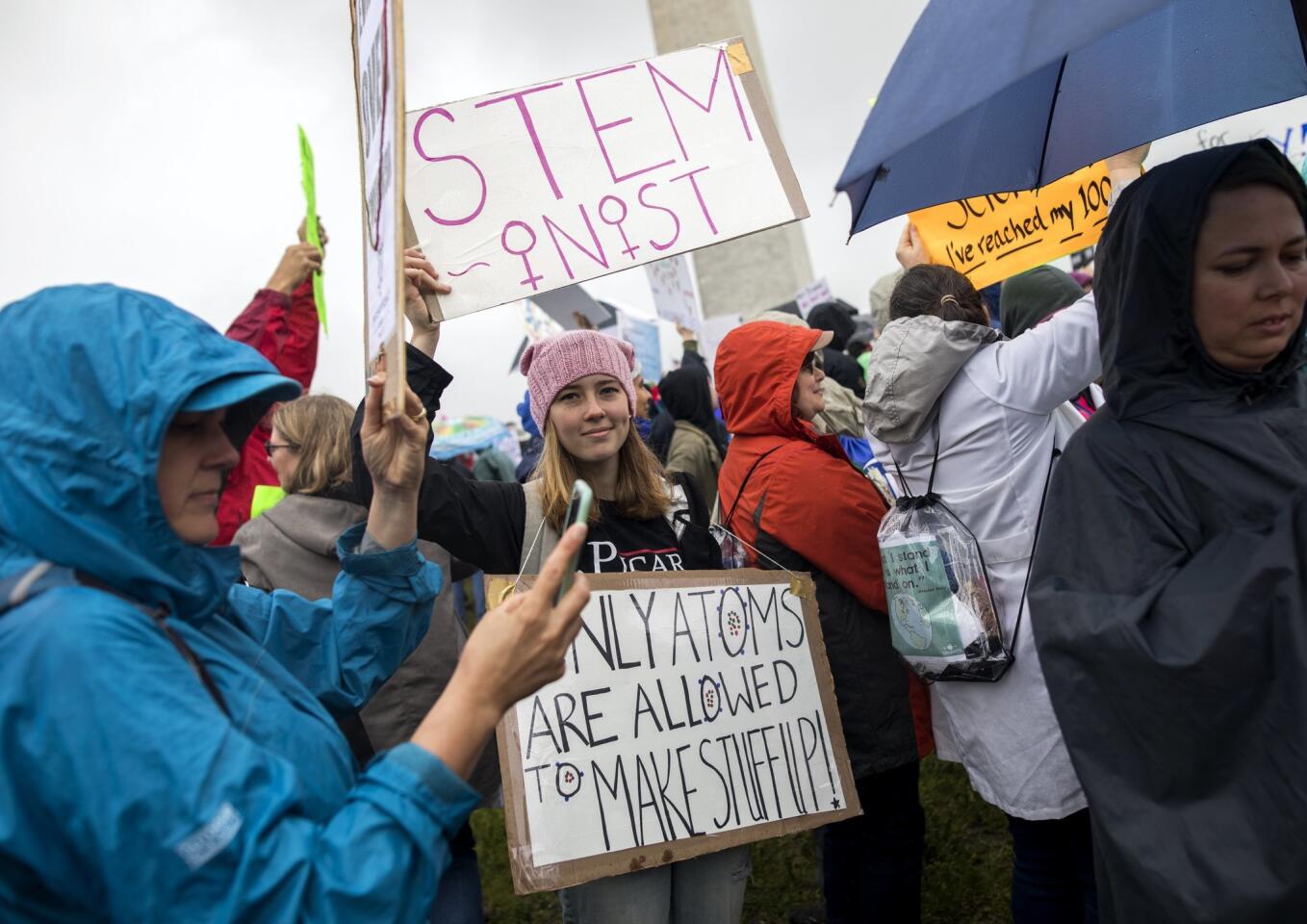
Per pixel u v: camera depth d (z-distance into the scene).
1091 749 1.72
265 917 1.06
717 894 2.31
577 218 2.26
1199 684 1.58
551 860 2.11
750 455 2.97
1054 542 1.90
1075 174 3.18
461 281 2.20
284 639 1.72
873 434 2.70
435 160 2.23
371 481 2.16
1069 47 1.57
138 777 1.06
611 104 2.31
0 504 1.18
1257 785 1.54
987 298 5.62
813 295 7.89
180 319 1.27
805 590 2.55
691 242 2.28
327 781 1.32
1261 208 1.73
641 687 2.28
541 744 2.17
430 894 1.18
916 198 2.46
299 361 3.67
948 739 2.84
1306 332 1.85
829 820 2.38
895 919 2.80
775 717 2.40
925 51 1.95
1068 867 2.51
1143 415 1.85
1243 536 1.64
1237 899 1.51
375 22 1.54
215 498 1.34
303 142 3.79
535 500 2.47
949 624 2.47
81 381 1.19
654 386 7.95
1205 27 2.24
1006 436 2.49
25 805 1.06
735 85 2.36
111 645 1.11
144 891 1.04
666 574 2.38
